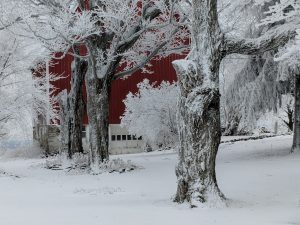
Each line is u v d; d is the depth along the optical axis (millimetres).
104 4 19891
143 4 20438
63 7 17891
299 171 14992
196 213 9664
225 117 38750
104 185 15828
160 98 27219
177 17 26297
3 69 20984
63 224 8688
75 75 24219
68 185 16281
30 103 22047
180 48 23562
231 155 22141
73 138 24109
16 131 24828
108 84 20875
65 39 17656
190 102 10734
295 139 19984
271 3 19406
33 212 10234
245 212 9672
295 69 18656
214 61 10977
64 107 24297
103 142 20391
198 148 10695
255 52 11539
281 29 11539
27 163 26594
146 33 23359
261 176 14789
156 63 36750
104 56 20891
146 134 27797
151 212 9891
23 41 21141
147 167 20312
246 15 20562
